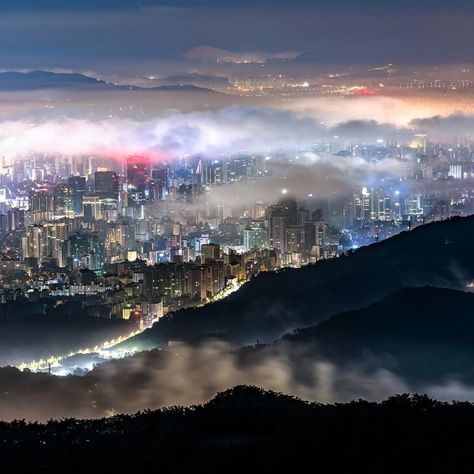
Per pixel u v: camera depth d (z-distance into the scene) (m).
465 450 34.41
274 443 38.66
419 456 35.25
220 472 36.81
